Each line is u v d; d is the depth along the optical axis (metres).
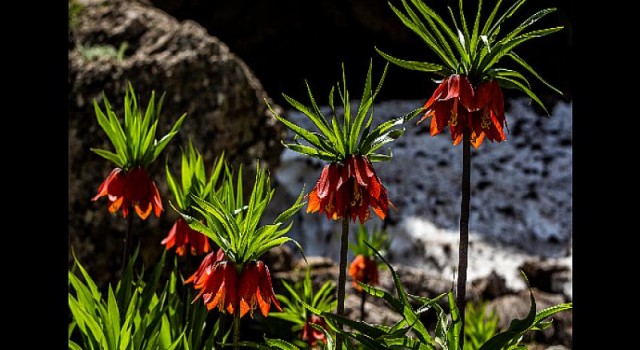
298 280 5.21
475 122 1.85
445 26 1.85
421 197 8.87
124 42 5.69
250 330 4.45
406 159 9.87
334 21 10.93
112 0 6.00
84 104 5.16
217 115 5.29
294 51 11.10
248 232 1.84
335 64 11.38
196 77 5.34
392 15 10.94
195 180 2.50
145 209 2.58
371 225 8.07
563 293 6.09
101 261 5.00
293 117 10.68
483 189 9.20
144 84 5.27
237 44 10.79
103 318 2.14
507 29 11.29
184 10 10.41
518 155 10.14
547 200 9.00
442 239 7.73
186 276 2.68
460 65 1.87
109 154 2.54
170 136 2.58
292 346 1.79
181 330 2.44
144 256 5.00
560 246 8.05
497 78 1.87
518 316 5.57
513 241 8.05
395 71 11.41
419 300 1.75
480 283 5.91
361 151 1.90
